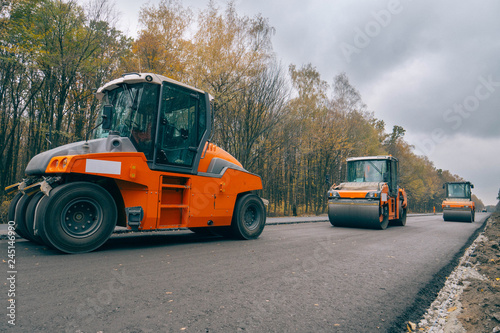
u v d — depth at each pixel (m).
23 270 3.73
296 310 2.79
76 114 15.22
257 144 18.47
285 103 18.59
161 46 15.62
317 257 5.23
